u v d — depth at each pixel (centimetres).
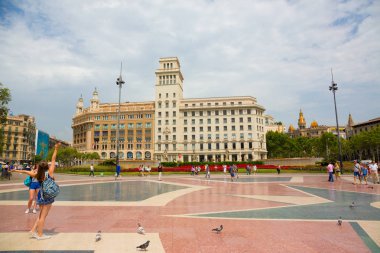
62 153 9700
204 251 672
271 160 7612
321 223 968
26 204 1423
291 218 1053
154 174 5225
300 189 2189
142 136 11900
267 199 1591
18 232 849
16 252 660
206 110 11475
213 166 6431
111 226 927
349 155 12669
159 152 11462
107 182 3142
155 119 11781
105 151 12044
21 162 12131
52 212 1190
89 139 12394
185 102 11794
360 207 1310
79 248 691
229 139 11144
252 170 5753
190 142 11362
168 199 1600
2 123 4284
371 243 737
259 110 11469
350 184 2680
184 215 1114
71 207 1323
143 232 822
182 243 736
